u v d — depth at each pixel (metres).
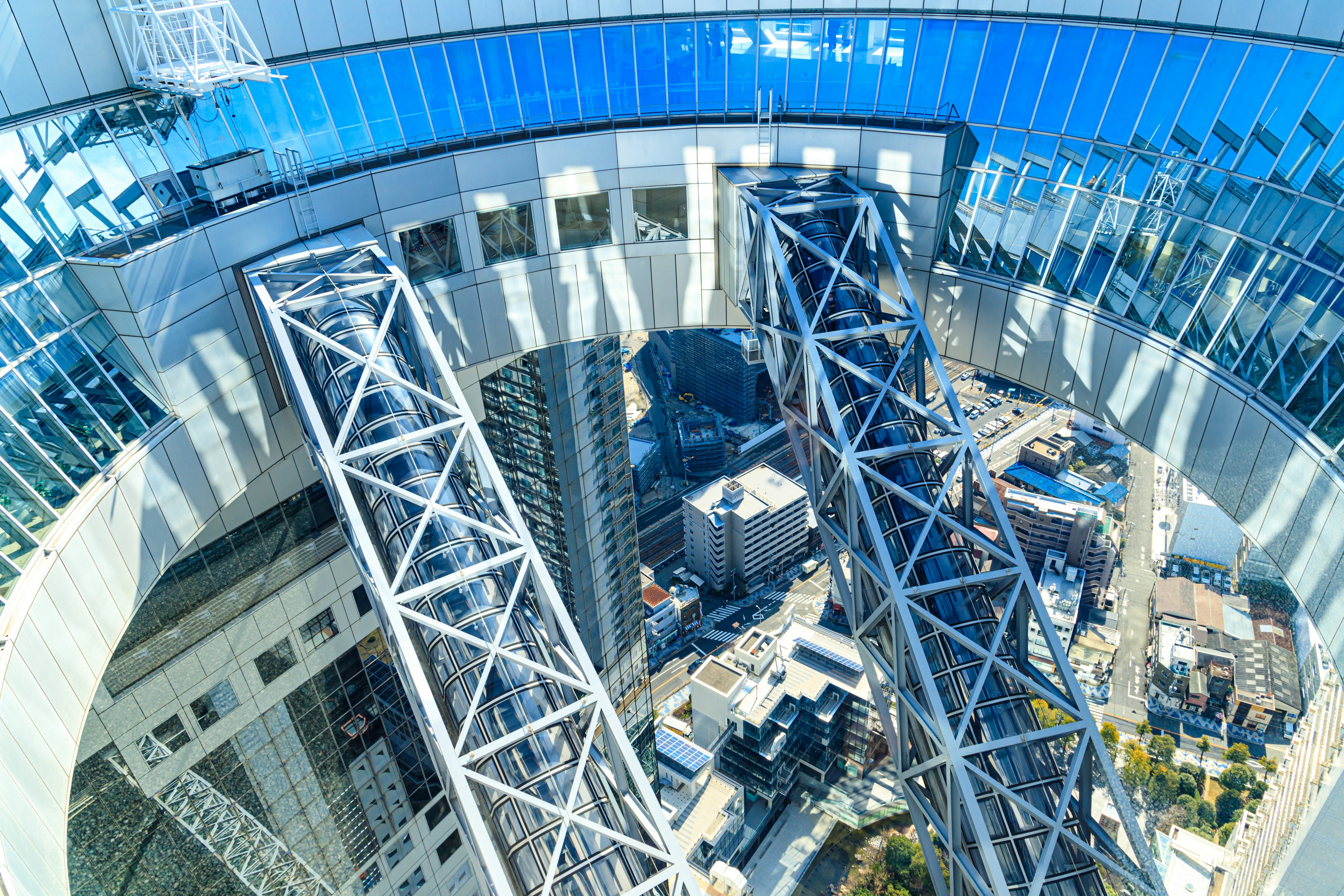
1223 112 32.94
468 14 40.84
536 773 27.30
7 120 29.53
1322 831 49.94
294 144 38.56
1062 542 178.88
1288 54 30.64
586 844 26.14
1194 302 35.22
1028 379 43.00
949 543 35.12
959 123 40.78
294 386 31.25
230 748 48.41
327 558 48.84
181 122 35.16
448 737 25.61
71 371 30.67
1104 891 30.86
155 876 46.66
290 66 37.84
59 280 31.06
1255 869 91.56
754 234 40.41
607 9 41.94
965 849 32.31
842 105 42.75
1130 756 140.62
